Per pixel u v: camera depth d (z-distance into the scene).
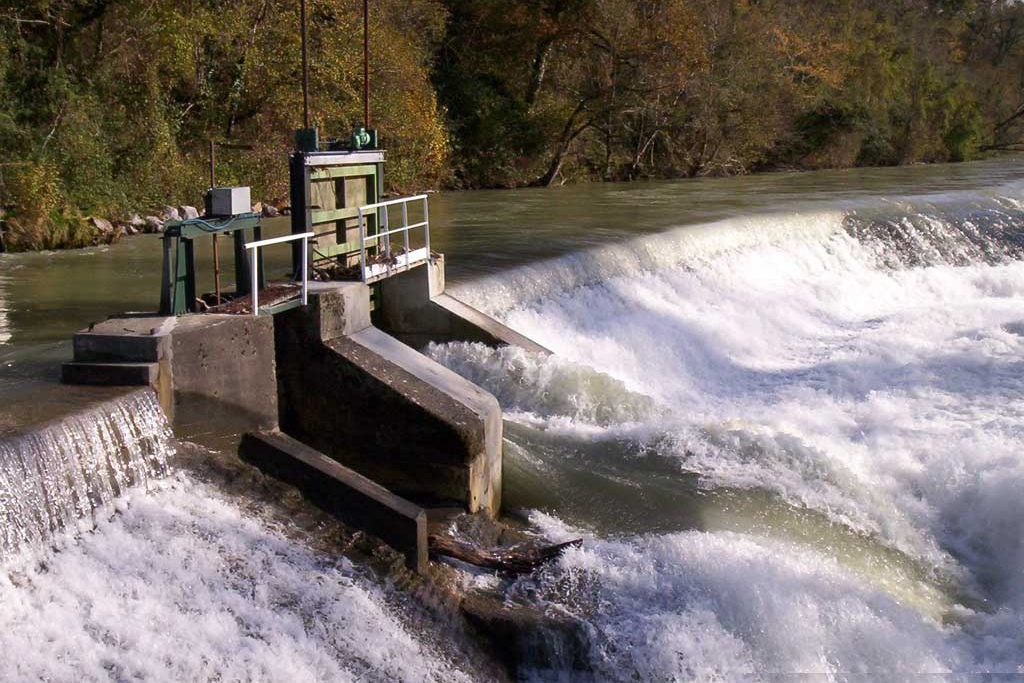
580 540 9.70
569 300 16.88
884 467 12.34
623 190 35.16
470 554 9.38
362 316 11.19
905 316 19.92
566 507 10.83
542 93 43.22
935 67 67.69
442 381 10.80
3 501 6.81
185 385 8.91
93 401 8.12
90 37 27.42
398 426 10.26
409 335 13.82
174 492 8.42
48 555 7.18
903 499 11.78
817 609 9.35
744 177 43.41
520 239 20.14
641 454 11.91
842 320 20.66
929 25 74.81
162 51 28.39
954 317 19.38
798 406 15.12
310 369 10.41
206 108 30.94
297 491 9.19
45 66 26.11
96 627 6.92
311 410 10.49
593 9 40.25
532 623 8.69
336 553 8.69
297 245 11.30
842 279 22.84
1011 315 19.16
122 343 8.66
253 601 7.76
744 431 12.34
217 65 30.97
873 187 35.03
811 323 20.27
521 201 30.23
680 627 8.91
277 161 30.92
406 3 37.38
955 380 15.66
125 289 17.06
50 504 7.25
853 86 54.47
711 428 12.43
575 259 17.72
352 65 31.75
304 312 10.33
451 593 8.95
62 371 8.68
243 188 10.28
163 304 9.49
